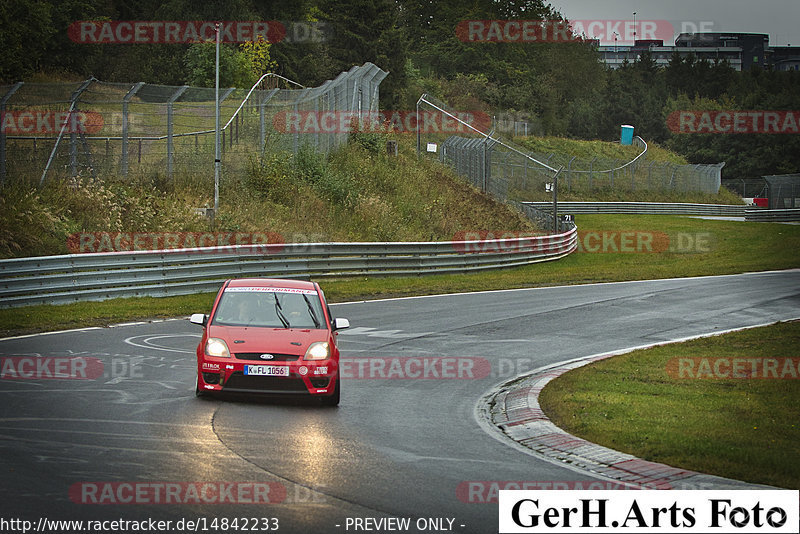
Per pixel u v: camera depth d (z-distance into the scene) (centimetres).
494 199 19350
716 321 8006
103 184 10575
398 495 2786
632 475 3184
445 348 6241
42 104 10181
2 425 3447
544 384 4941
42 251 8644
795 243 17638
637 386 4894
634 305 9069
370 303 8800
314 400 4372
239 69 18438
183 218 10500
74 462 2958
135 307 7438
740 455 3366
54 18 18388
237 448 3291
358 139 17850
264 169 13075
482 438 3741
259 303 4550
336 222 13162
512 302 9144
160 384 4500
